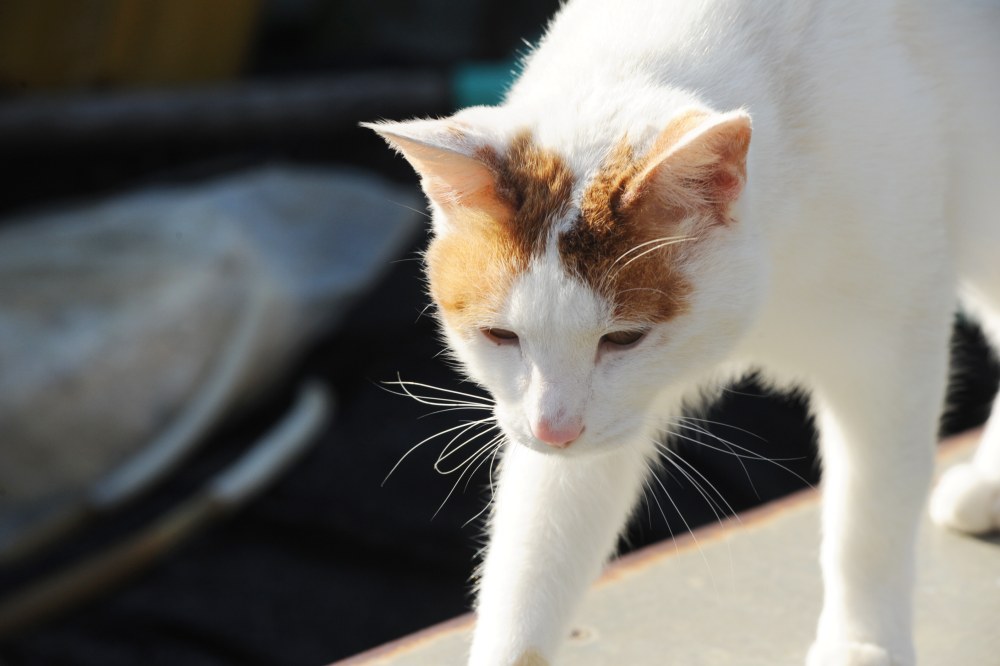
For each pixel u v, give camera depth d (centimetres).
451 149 121
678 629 134
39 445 223
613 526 128
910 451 128
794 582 137
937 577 137
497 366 124
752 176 123
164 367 239
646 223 122
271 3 412
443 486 221
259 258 266
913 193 125
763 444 225
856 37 126
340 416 250
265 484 228
